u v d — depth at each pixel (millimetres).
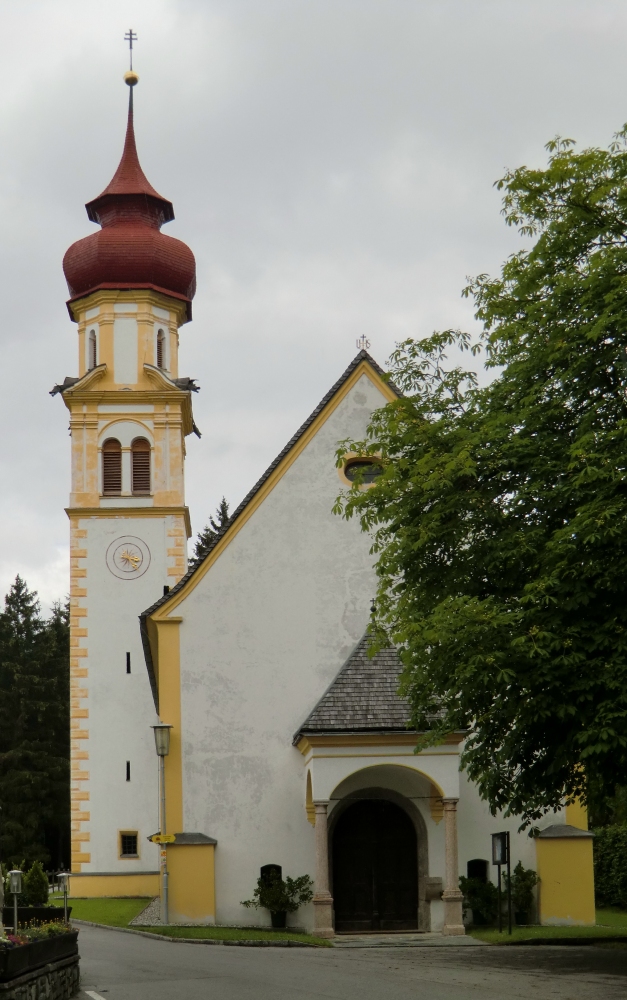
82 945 25906
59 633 84750
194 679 32875
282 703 32906
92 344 53531
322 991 16891
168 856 31797
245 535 33719
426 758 30031
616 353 21859
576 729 20234
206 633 33156
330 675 33156
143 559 50406
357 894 31672
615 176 22547
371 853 31891
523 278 23359
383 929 31359
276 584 33500
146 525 50719
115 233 53281
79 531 50469
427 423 24047
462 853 31797
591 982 17766
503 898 31094
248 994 16609
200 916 31516
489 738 22422
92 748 48625
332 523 33906
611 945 25406
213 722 32688
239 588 33438
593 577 20359
